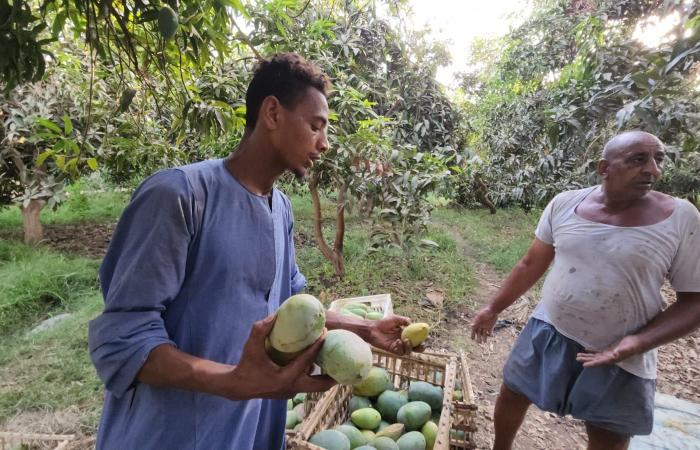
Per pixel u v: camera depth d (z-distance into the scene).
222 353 1.03
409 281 5.21
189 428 1.00
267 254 1.13
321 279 5.11
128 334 0.87
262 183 1.14
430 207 3.86
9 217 7.64
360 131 3.36
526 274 2.23
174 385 0.86
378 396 2.29
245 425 1.18
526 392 2.15
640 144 1.67
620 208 1.82
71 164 2.35
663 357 3.70
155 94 2.24
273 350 0.88
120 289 0.91
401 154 3.47
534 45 7.81
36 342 3.46
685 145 3.11
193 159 5.54
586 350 1.89
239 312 1.05
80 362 3.22
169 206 0.93
